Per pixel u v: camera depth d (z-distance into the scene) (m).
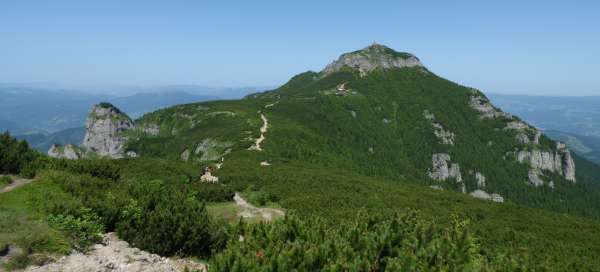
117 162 51.72
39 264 12.89
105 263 13.95
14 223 14.70
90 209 17.50
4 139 26.70
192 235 16.94
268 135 127.81
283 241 12.85
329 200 40.38
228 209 31.89
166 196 19.83
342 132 194.12
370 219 14.84
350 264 11.23
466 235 12.79
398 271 11.22
